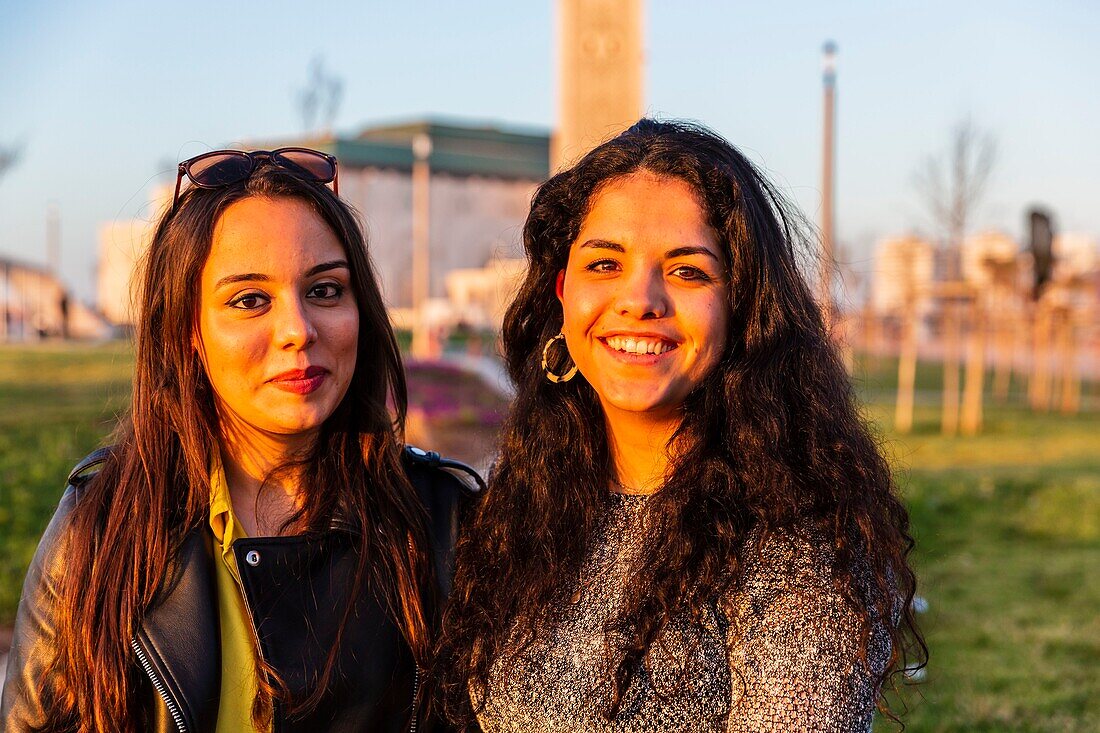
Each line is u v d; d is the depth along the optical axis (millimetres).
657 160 1804
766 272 1814
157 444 1900
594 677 1776
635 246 1773
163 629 1804
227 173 1893
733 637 1697
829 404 1859
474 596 1976
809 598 1649
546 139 80438
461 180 75438
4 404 13727
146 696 1813
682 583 1742
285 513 2016
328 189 2004
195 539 1883
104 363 20125
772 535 1720
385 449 2072
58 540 1876
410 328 42188
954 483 10000
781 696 1612
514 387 2188
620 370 1786
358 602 1922
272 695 1802
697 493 1792
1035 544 8258
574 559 1898
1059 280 21062
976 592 6758
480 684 1893
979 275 20453
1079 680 5066
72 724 1837
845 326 2879
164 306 1893
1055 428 17750
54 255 51000
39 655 1832
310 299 1924
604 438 2010
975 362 17641
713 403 1846
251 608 1854
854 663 1631
